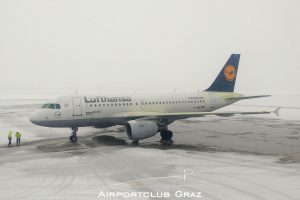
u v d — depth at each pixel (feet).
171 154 91.35
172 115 105.81
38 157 88.84
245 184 64.23
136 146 104.06
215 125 155.74
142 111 119.65
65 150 98.22
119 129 143.13
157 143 109.09
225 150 96.63
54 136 125.70
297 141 111.24
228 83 142.61
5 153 94.58
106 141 113.70
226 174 71.20
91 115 109.70
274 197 57.06
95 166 78.69
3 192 60.18
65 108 105.70
